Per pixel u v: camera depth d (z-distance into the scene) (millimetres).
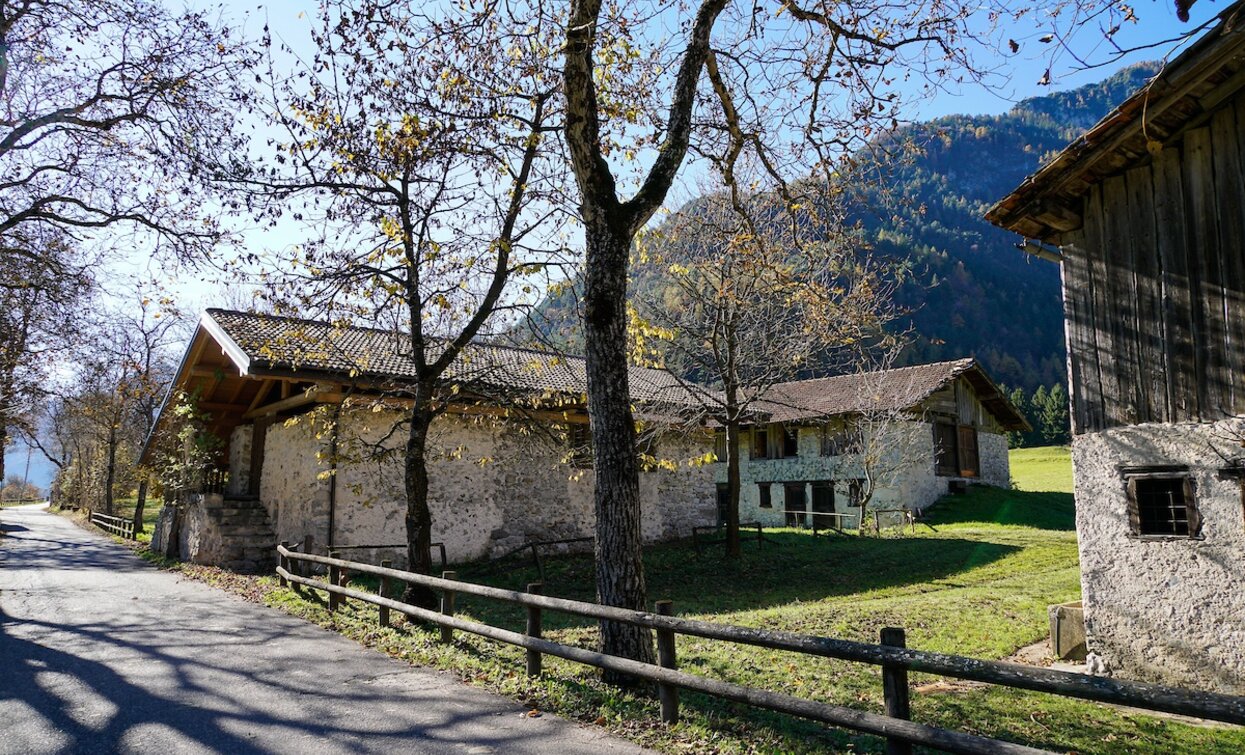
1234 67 6516
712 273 15305
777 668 7258
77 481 49594
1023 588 13172
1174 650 7121
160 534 20781
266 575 14172
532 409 14414
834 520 28578
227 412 19875
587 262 6738
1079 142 7426
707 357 17453
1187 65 6434
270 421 17578
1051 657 8539
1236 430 6730
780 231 13586
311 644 8078
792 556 17625
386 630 8625
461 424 16109
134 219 15023
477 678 6574
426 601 9758
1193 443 7039
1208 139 7062
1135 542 7480
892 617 10469
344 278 9945
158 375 27828
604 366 6535
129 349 20719
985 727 5457
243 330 15070
